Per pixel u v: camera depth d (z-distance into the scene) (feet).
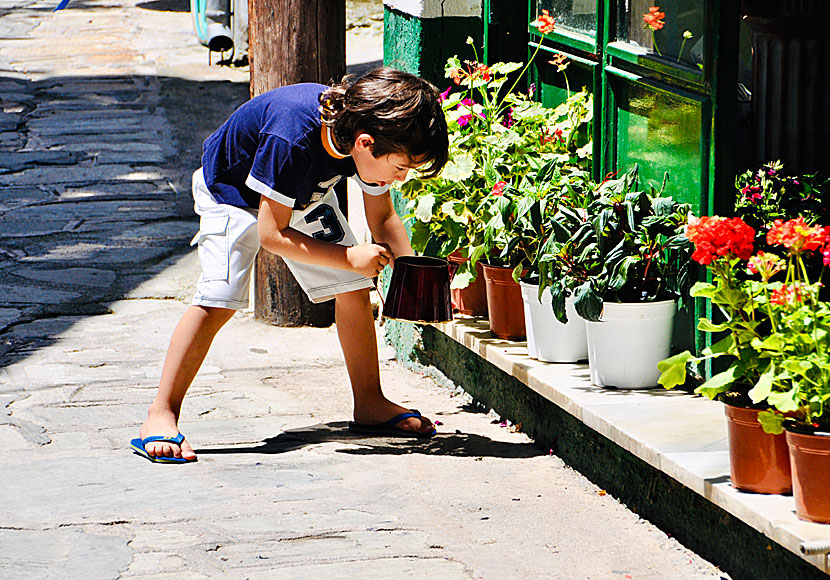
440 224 14.11
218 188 11.76
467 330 13.94
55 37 48.67
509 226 12.46
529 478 11.34
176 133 32.81
